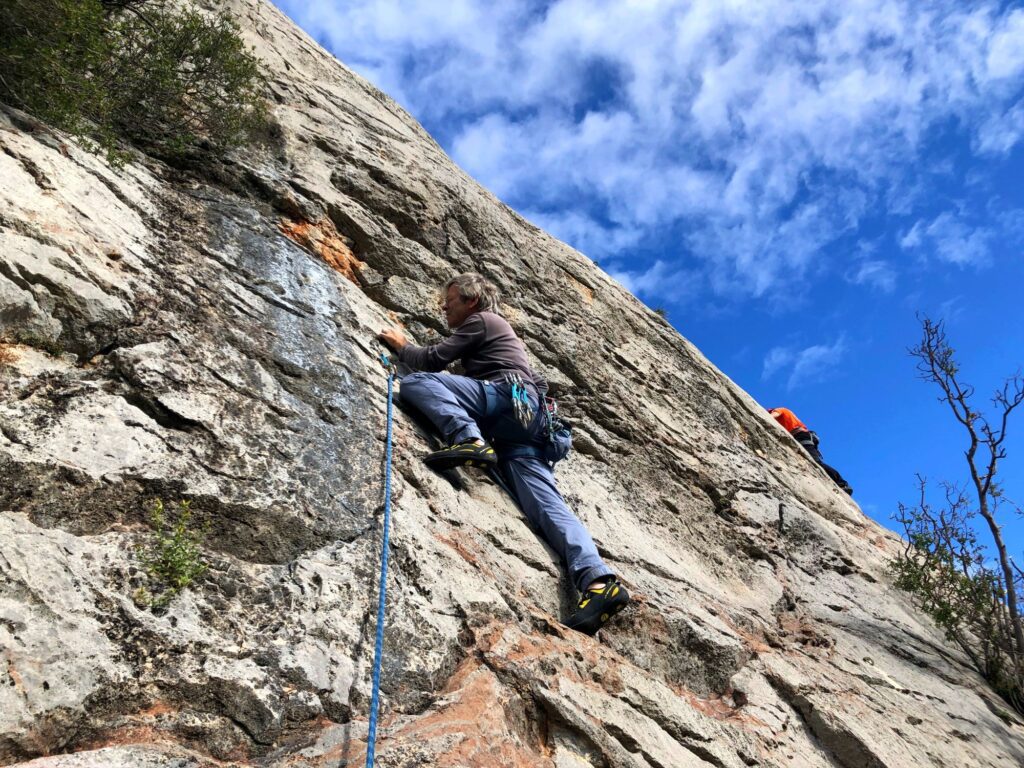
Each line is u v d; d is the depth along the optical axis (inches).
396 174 266.1
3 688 91.0
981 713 237.1
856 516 335.0
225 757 100.3
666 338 327.6
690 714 159.0
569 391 258.8
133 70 205.8
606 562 196.5
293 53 299.1
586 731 132.5
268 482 135.9
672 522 242.5
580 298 300.8
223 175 214.8
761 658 197.2
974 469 305.1
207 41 218.2
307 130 256.8
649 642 179.8
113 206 169.8
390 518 147.0
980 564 283.6
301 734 107.0
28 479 112.1
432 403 180.4
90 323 138.9
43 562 103.8
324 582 126.6
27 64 168.6
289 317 179.5
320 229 225.5
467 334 197.0
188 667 105.0
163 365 141.7
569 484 218.8
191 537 120.1
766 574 253.0
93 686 97.0
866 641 245.6
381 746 109.7
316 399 162.9
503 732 122.6
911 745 197.8
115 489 118.6
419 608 134.7
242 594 118.2
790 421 394.3
